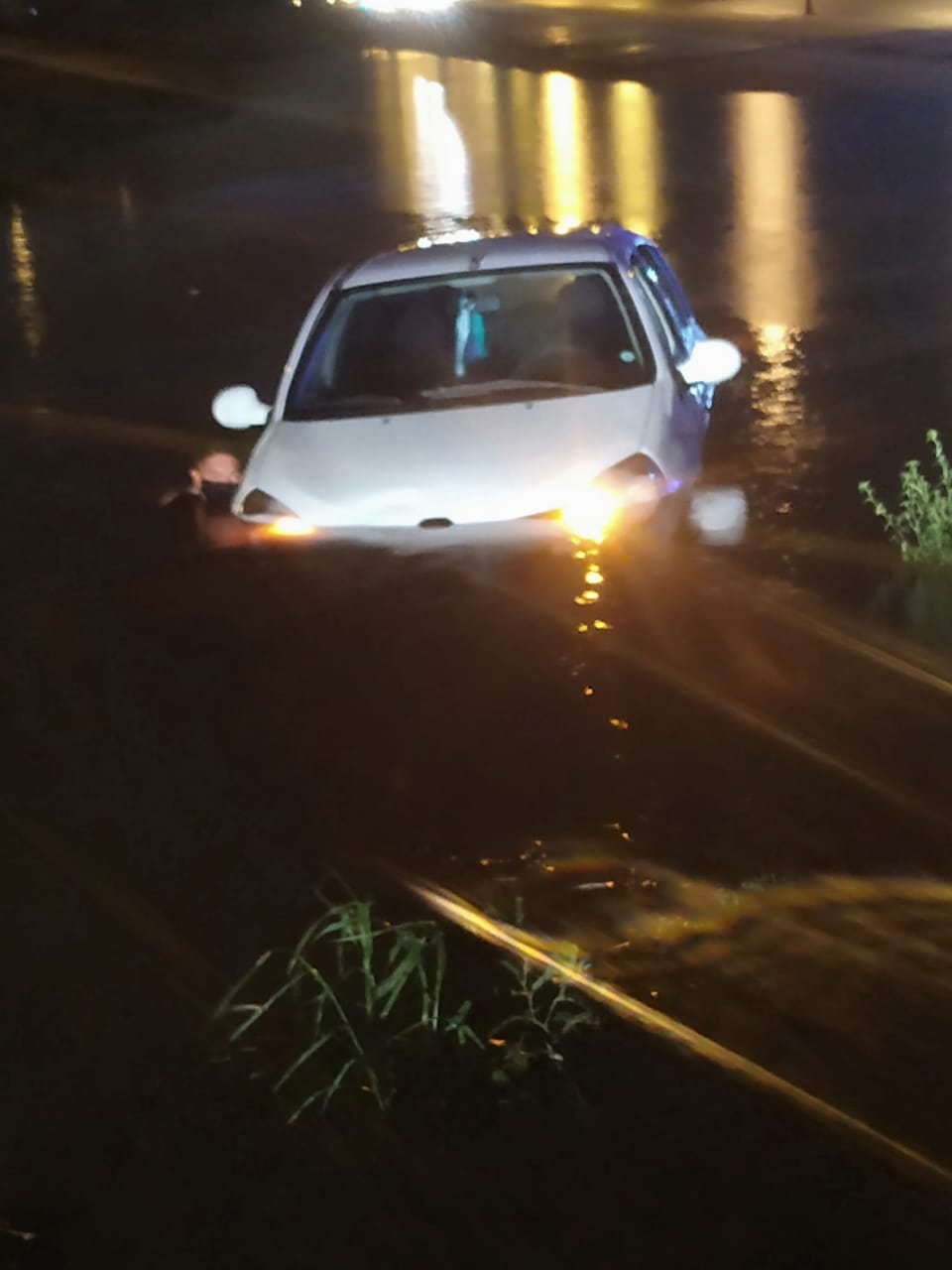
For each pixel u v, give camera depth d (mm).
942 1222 3045
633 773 5102
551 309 7785
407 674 6008
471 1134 3391
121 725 5801
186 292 16984
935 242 15312
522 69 34250
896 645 6043
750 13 39281
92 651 6570
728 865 4449
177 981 4086
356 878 4570
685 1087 3475
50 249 20734
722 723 5418
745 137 23328
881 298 13125
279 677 6094
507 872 4527
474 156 24297
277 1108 3529
